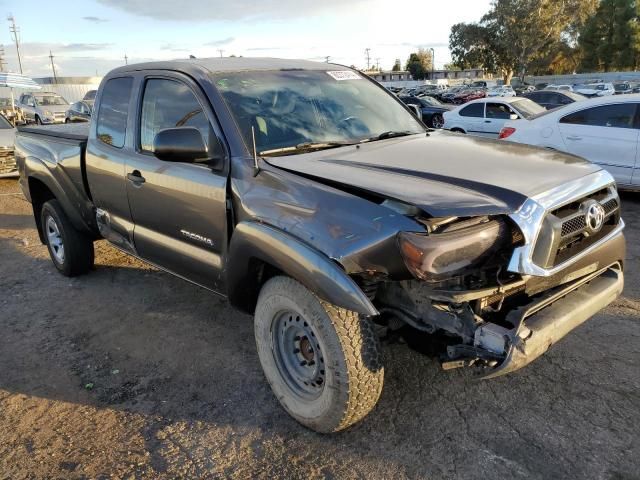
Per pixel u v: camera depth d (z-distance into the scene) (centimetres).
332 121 365
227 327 433
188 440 300
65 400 344
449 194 245
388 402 322
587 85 4259
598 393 320
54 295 517
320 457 281
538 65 7431
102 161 427
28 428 317
